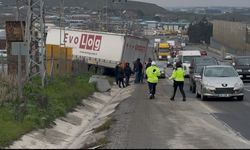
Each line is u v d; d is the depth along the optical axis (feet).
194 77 249.14
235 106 188.96
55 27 430.20
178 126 133.69
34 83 209.77
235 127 133.18
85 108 206.80
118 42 407.44
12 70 228.43
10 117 140.46
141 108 182.91
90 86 271.49
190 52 393.70
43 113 156.76
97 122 171.01
